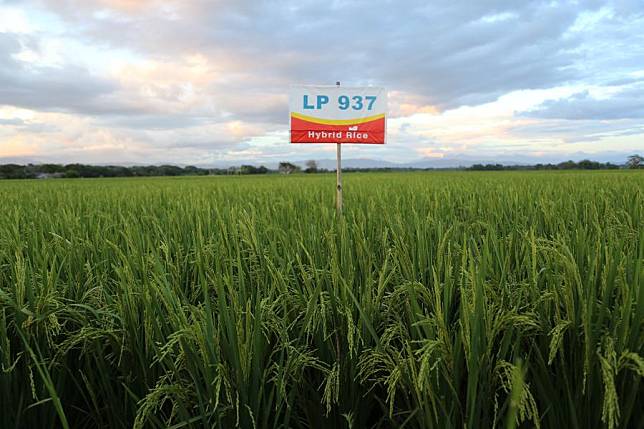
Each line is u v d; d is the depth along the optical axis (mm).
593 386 1911
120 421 2391
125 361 2432
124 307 2451
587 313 1835
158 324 2348
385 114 7160
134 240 3748
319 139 7047
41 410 2383
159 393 1908
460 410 1883
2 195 11586
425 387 1838
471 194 7887
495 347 2195
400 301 2586
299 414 2434
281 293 2516
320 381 2420
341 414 2244
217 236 4254
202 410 1949
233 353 2012
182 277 3305
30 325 2365
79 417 2668
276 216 5219
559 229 4238
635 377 1802
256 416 2014
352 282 2641
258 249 3184
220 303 2178
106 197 9789
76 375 2639
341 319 2348
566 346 2146
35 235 3957
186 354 2064
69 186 18078
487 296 2213
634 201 5391
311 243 3621
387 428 2484
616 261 2102
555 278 2283
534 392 2141
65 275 3322
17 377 2416
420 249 3205
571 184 10086
